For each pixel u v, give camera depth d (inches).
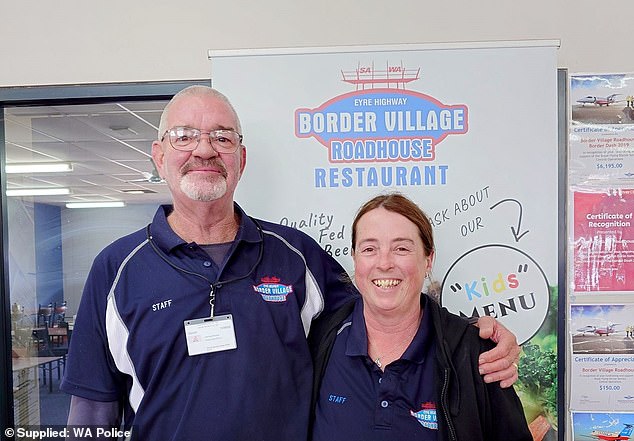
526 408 67.1
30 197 78.6
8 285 77.7
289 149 66.7
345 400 52.3
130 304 55.0
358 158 66.6
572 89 70.2
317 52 66.1
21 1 72.5
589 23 70.8
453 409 50.3
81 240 79.6
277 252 59.7
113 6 72.2
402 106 66.1
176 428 53.1
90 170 79.3
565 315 71.2
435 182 66.3
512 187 65.9
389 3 71.2
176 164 54.1
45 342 78.7
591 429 70.7
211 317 54.4
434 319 54.3
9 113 76.3
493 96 65.6
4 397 75.7
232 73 66.5
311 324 60.4
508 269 66.4
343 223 66.9
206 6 71.9
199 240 57.2
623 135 70.1
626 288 70.5
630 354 70.6
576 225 70.7
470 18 71.1
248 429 52.6
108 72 72.5
